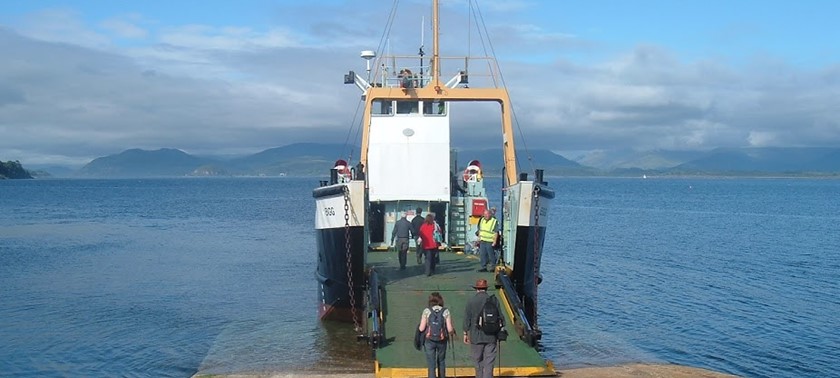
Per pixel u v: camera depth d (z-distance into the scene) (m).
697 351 19.59
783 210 93.56
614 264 37.75
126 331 22.08
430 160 23.34
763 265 37.44
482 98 21.11
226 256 41.19
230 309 25.25
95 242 49.44
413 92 20.95
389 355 14.75
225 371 16.88
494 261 19.77
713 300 27.12
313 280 31.89
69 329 22.42
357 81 23.69
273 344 19.50
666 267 36.62
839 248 45.97
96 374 17.78
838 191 182.38
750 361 18.67
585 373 15.85
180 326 22.66
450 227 24.03
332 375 15.78
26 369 18.25
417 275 19.28
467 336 13.12
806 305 26.02
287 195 145.38
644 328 22.34
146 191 170.38
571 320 23.56
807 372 17.72
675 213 86.94
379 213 24.02
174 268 36.03
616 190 194.62
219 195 145.25
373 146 23.34
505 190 20.44
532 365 14.67
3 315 24.50
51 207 96.12
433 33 21.69
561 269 35.78
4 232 57.09
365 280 18.34
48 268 36.12
